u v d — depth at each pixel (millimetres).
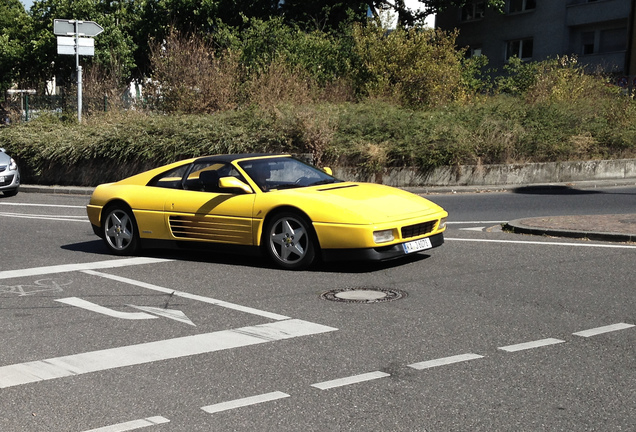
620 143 21828
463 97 24688
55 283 8109
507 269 8180
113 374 4980
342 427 3979
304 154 19656
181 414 4227
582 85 25000
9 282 8203
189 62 23750
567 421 3990
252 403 4371
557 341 5473
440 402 4305
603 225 10562
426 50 24078
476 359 5094
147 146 20766
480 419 4039
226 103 23125
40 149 21938
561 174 20109
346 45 26500
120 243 9836
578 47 39438
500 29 43000
